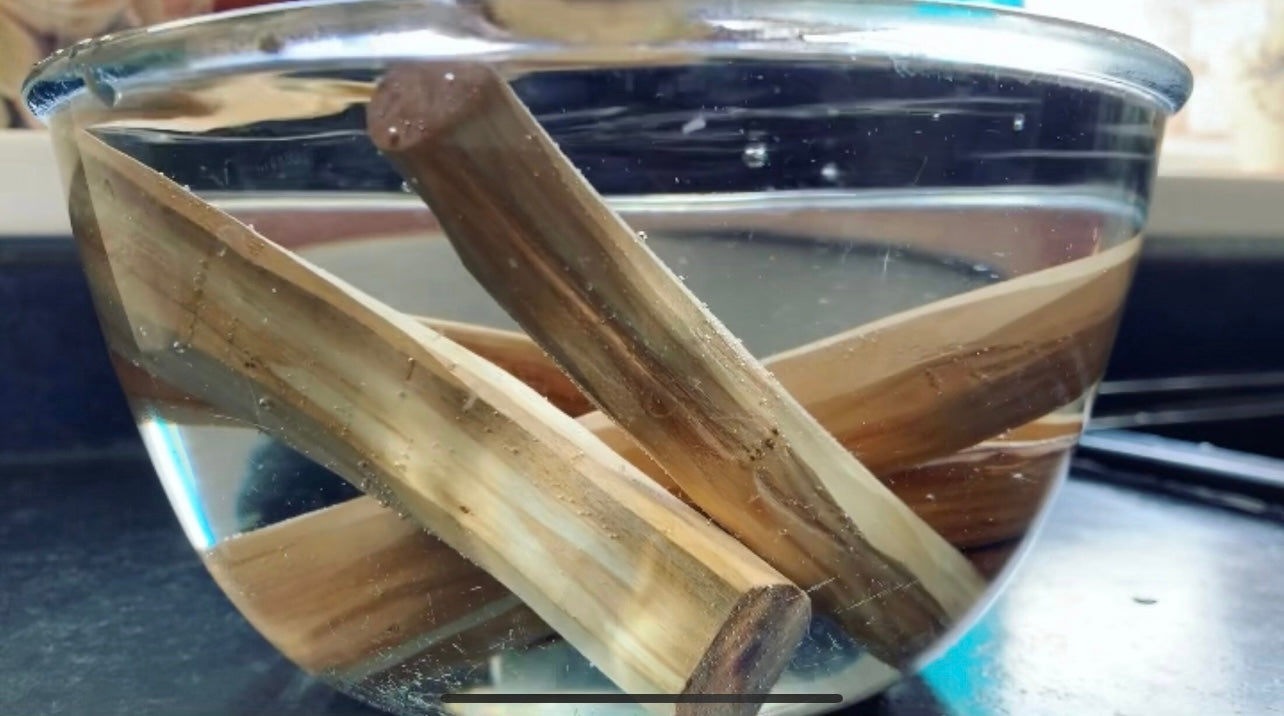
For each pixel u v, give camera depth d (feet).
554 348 0.68
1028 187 0.73
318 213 0.69
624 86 0.65
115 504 1.73
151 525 1.60
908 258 0.72
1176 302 2.10
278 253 0.70
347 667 0.80
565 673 0.74
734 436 0.68
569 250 0.66
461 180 0.64
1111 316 0.83
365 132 0.66
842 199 0.70
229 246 0.71
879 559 0.73
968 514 0.77
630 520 0.66
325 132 0.68
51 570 1.37
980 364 0.74
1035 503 0.84
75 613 1.19
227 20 0.65
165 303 0.74
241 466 0.76
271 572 0.79
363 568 0.76
